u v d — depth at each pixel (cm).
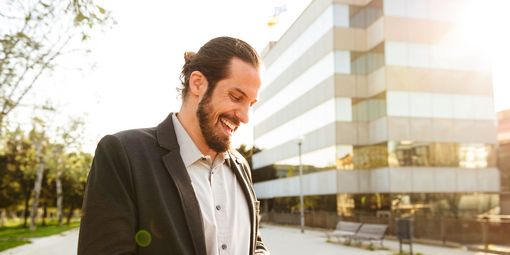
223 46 148
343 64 3466
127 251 126
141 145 142
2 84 848
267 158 5269
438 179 3222
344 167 3369
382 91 3269
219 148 150
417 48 3303
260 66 154
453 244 1727
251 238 167
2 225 5688
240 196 167
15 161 4209
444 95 3316
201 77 148
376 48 3375
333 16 3484
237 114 148
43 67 837
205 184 153
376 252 1678
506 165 4272
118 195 130
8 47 779
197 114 148
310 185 3894
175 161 143
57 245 2138
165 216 132
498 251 1477
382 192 3231
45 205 5434
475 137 3331
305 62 4056
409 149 3203
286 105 4597
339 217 2886
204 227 145
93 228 126
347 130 3412
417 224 1986
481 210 3269
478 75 3394
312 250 1803
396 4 3306
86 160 4828
